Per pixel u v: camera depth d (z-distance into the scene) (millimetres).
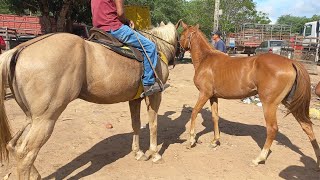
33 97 3520
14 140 3635
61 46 3688
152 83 4797
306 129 5199
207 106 9234
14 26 23344
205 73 5859
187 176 4797
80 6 22344
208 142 6348
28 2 22125
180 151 5824
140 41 4641
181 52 6660
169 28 5816
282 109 9297
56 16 22344
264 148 5242
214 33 8922
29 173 3592
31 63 3482
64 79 3682
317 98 11086
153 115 5230
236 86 5492
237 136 6750
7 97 9141
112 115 7918
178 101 9742
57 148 5691
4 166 4855
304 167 5250
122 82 4336
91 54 4004
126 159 5363
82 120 7383
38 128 3592
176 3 30000
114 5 4465
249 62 5395
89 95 4160
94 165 5082
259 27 35375
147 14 14852
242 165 5262
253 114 8578
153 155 5273
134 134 5383
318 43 20906
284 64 5000
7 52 3508
